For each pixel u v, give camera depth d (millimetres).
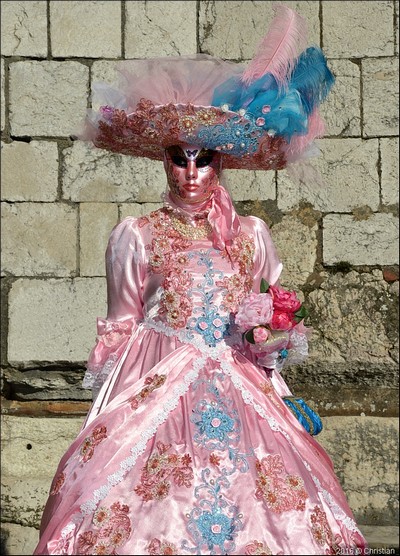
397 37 5895
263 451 3730
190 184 4082
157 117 4023
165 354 3992
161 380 3873
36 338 5793
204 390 3834
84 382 4141
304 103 4184
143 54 5930
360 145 5871
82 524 3572
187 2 5941
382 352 5773
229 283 4074
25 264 5836
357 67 5898
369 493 5648
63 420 5758
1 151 5887
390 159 5863
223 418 3742
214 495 3545
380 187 5859
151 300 4113
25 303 5812
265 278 4270
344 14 5902
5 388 5844
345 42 5902
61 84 5918
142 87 4086
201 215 4160
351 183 5863
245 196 5867
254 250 4223
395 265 5824
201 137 4043
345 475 5664
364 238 5836
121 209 5875
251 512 3523
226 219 4102
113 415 3812
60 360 5781
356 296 5816
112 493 3607
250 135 4090
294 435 3859
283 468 3693
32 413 5812
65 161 5891
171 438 3705
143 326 4125
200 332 3996
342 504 3828
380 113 5879
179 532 3457
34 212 5863
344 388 5797
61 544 3557
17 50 5926
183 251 4102
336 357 5777
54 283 5828
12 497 5617
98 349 4129
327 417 5703
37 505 5602
